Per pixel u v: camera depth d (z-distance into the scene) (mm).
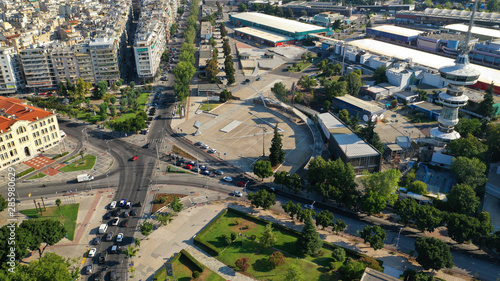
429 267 185000
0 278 164625
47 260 175750
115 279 187375
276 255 195750
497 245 193625
